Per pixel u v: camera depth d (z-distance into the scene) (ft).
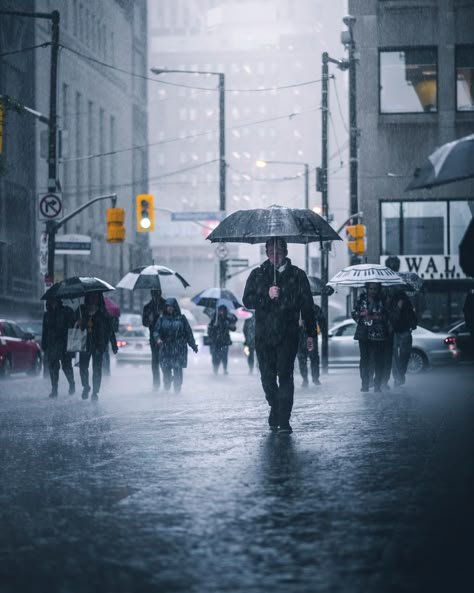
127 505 58.39
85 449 85.05
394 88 332.19
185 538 49.16
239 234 98.07
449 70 330.34
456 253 329.52
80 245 242.58
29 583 41.32
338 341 248.73
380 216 332.39
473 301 98.94
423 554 45.32
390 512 55.01
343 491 61.62
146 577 41.91
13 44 497.46
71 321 159.02
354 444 85.10
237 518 53.78
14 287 492.54
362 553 45.60
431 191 329.31
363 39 332.19
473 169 68.44
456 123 330.13
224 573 42.27
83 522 53.67
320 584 40.32
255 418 111.45
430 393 155.22
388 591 39.22
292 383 93.40
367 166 332.39
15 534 50.90
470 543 47.50
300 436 91.50
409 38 330.54
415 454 78.54
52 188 237.04
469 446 83.61
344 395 151.23
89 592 39.73
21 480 68.33
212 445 85.71
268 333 92.27
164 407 131.34
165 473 70.33
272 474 68.54
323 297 236.84
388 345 157.48
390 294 166.91
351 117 284.20
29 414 123.13
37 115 232.12
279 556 45.11
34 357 253.03
